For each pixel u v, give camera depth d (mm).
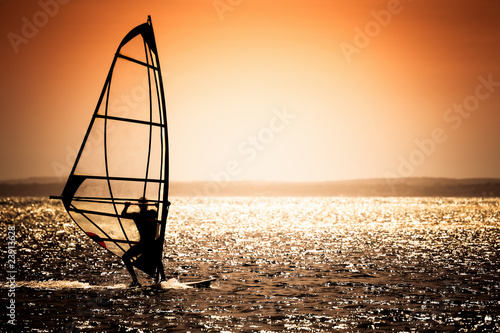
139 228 82062
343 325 63188
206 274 102562
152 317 66188
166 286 87375
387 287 87438
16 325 62031
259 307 72062
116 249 82625
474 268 109812
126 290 83500
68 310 69250
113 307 71312
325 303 74938
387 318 66438
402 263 119438
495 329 61469
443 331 60719
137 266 85312
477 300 76625
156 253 84625
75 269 107875
